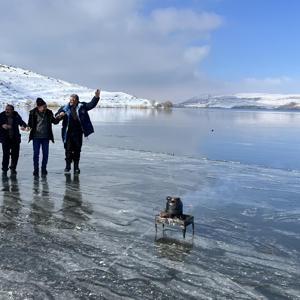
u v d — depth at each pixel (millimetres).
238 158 12703
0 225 5254
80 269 4008
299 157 13047
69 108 8758
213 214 5934
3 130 8539
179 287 3699
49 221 5461
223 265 4164
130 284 3732
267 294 3613
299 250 4621
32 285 3680
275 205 6496
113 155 11773
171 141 17266
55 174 8711
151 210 6059
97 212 5918
